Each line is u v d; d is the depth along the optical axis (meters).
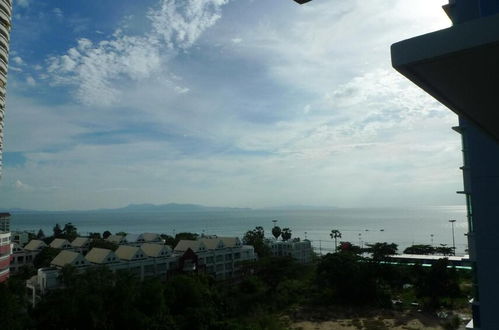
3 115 51.16
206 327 46.59
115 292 46.31
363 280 71.12
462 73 7.65
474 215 22.06
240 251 101.81
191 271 86.00
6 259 54.31
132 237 122.25
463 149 23.86
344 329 57.91
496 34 6.45
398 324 59.78
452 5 21.00
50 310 43.12
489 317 21.28
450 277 67.38
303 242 124.12
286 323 60.72
